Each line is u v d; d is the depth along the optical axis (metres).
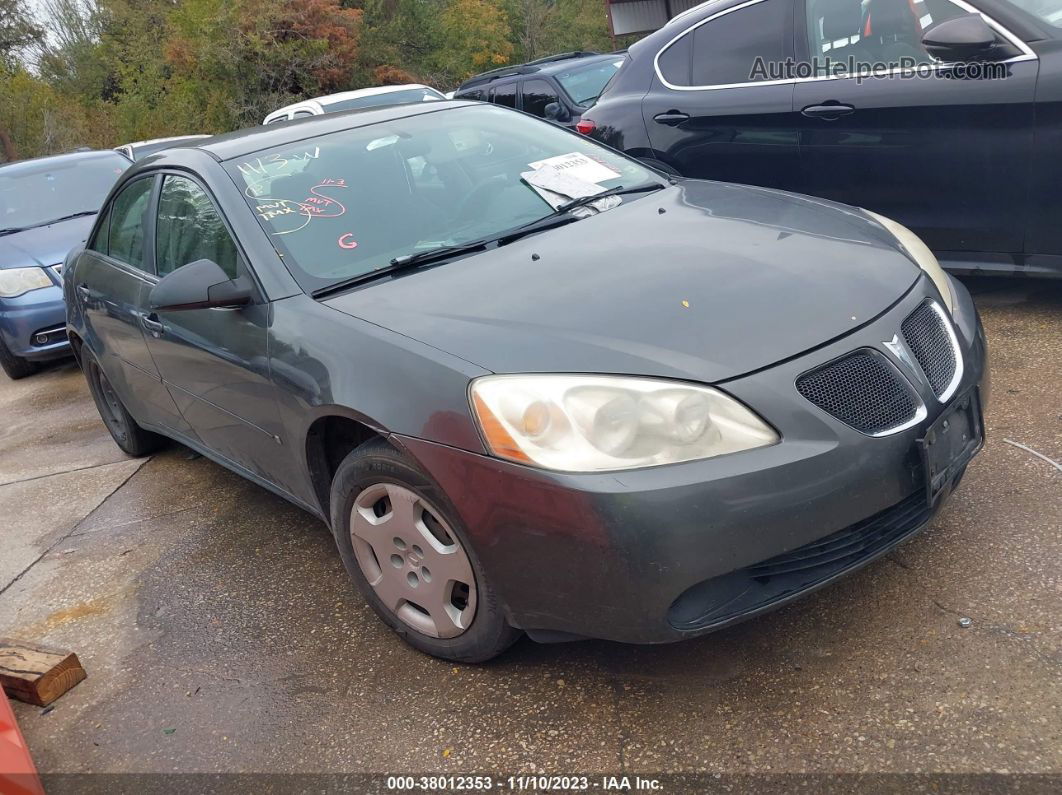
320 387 2.74
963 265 4.54
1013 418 3.57
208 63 28.14
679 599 2.25
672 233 3.02
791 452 2.25
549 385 2.30
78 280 4.80
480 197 3.46
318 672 2.88
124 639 3.30
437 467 2.42
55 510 4.66
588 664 2.66
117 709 2.90
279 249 3.16
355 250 3.17
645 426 2.23
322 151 3.58
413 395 2.48
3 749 1.96
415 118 3.88
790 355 2.35
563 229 3.20
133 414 4.73
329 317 2.84
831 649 2.54
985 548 2.82
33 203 8.41
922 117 4.45
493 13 37.97
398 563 2.76
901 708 2.29
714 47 5.29
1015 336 4.33
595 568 2.23
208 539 3.96
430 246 3.18
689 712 2.41
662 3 25.39
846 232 2.98
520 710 2.54
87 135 31.50
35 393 7.32
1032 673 2.31
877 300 2.57
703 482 2.18
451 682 2.71
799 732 2.28
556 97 11.35
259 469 3.53
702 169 5.38
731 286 2.59
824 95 4.79
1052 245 4.24
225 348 3.25
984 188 4.35
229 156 3.60
